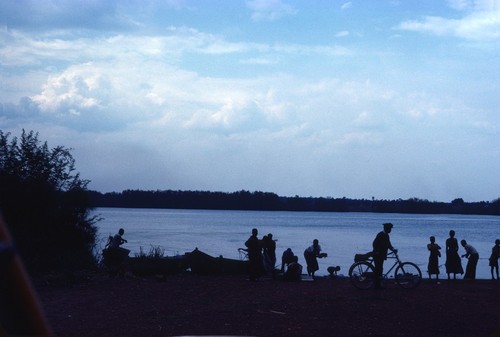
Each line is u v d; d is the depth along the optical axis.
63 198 22.31
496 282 20.62
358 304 13.85
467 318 11.86
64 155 22.69
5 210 20.48
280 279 21.42
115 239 22.20
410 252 57.53
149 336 9.55
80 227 22.64
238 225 151.25
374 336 9.89
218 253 48.28
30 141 22.06
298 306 13.44
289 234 102.56
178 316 11.77
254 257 20.98
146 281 19.88
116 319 11.37
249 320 11.36
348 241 78.88
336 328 10.59
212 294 15.98
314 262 23.06
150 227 117.12
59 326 10.50
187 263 24.17
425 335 10.05
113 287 17.58
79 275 19.77
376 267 17.64
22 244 20.41
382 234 17.69
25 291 0.93
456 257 21.52
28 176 21.44
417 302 14.31
